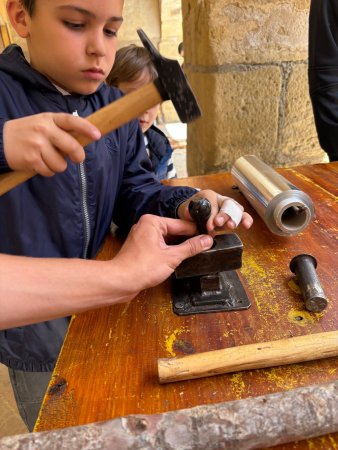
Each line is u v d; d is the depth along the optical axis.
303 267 0.56
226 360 0.42
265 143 1.34
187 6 1.39
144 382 0.42
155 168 1.50
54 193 0.71
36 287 0.36
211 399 0.39
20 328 0.74
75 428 0.33
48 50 0.59
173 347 0.46
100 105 0.78
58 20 0.55
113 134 0.80
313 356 0.43
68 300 0.38
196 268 0.52
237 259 0.52
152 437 0.32
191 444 0.32
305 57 1.25
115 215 0.85
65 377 0.43
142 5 4.73
